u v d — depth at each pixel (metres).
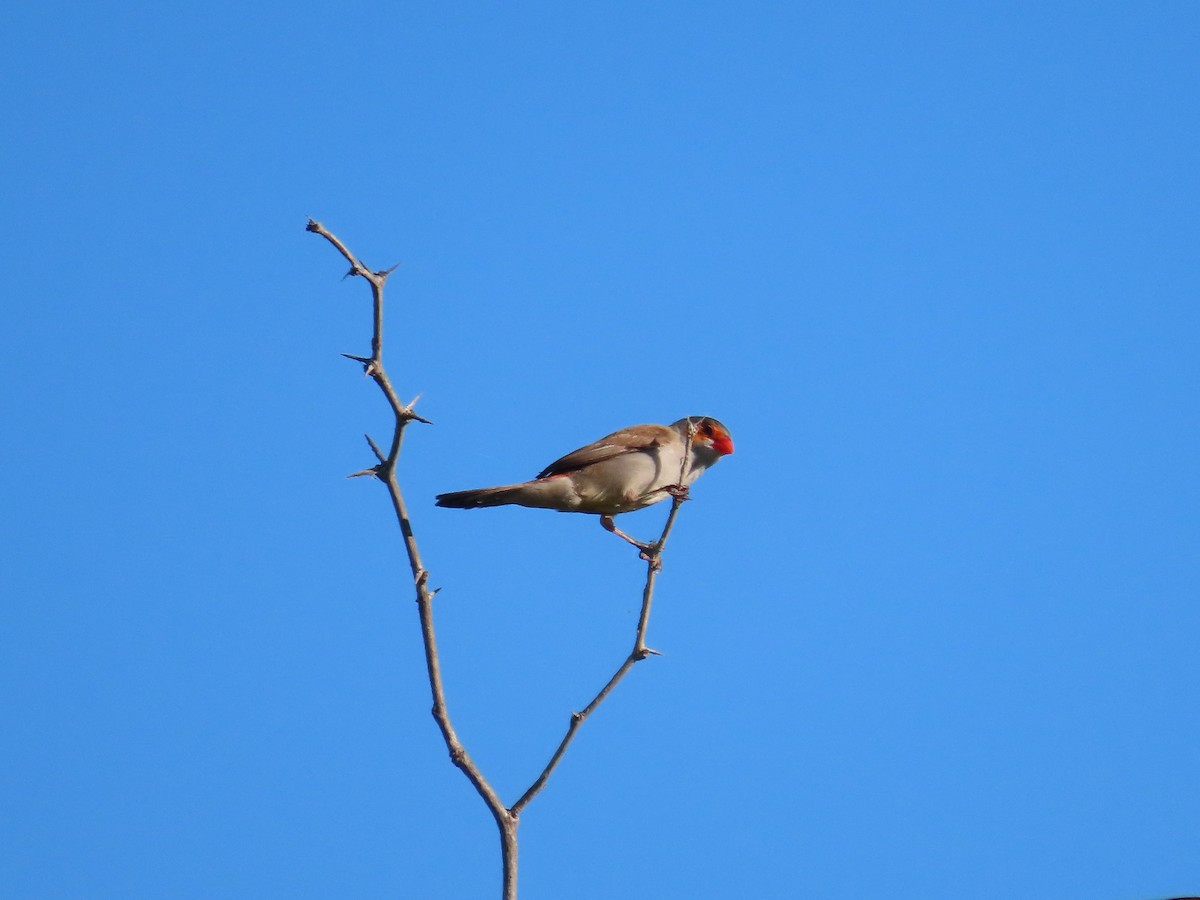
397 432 9.03
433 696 8.88
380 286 9.00
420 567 8.96
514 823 8.73
